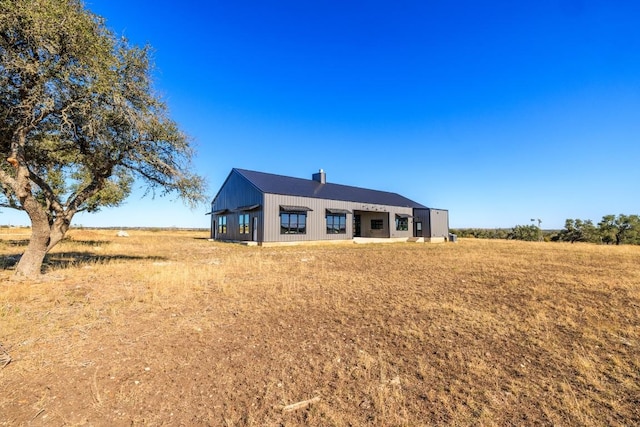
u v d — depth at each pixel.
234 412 2.87
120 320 5.26
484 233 55.38
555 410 2.91
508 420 2.78
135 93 9.34
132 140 9.61
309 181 31.72
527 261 13.87
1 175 7.67
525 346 4.37
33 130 9.10
